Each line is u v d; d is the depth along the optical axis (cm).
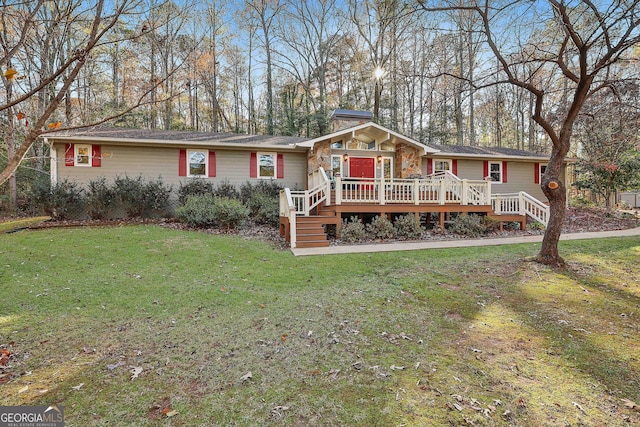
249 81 2805
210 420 230
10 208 1356
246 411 240
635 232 1084
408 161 1380
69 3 232
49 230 934
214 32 1246
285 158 1391
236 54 2538
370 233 991
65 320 402
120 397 254
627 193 2202
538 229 1194
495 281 573
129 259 675
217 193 1257
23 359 311
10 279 545
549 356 326
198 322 400
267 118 2519
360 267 657
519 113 2330
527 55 657
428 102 2361
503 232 1137
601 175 1495
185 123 2623
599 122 813
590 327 395
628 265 671
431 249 830
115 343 345
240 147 1305
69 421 227
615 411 246
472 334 374
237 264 668
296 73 2653
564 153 681
